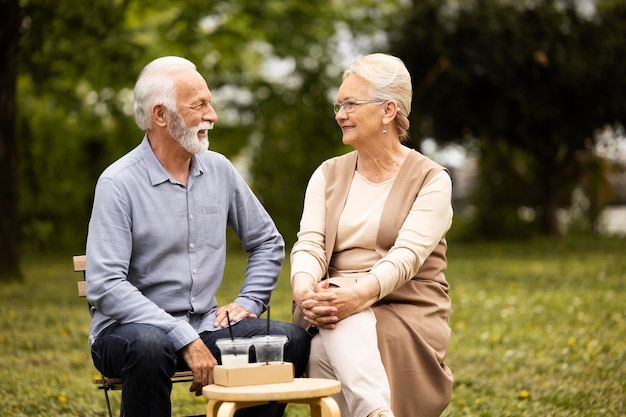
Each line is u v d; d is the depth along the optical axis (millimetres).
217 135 24656
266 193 25250
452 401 6641
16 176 14922
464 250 21297
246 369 3967
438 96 22234
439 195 4855
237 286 14164
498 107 22359
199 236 4773
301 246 4973
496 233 25641
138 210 4645
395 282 4645
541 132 23125
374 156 4973
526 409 6344
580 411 6191
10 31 14320
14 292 13320
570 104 22562
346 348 4457
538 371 7551
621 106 22328
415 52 21828
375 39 22047
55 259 20734
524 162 25281
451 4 22000
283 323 4688
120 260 4551
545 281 13555
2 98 14578
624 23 22406
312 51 21062
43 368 7938
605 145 24516
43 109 22766
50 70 16219
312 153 25281
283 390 3852
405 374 4621
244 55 23984
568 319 9969
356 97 4883
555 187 24609
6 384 7191
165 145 4711
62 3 15070
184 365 4613
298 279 4785
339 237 4961
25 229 22938
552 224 24672
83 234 23859
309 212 5102
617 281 13094
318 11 19953
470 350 8516
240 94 23500
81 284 4844
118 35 16031
